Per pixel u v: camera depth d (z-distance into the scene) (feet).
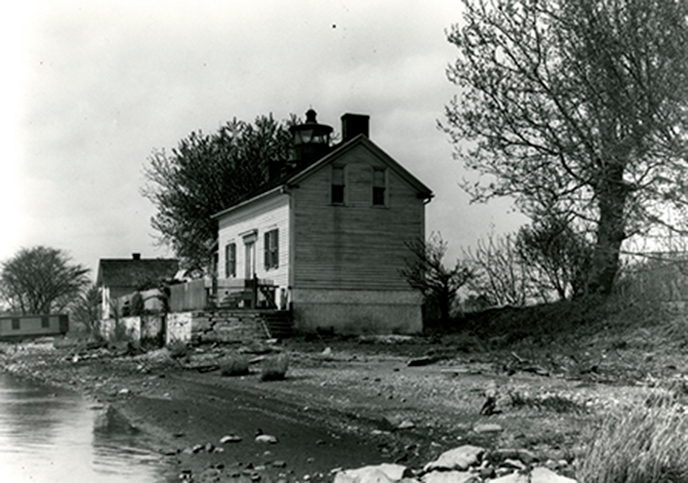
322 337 103.19
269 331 103.76
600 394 46.24
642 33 49.06
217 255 159.43
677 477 24.56
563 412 42.11
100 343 134.92
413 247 112.98
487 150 79.71
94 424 49.26
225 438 40.60
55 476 33.91
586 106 60.34
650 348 66.18
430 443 37.11
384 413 45.73
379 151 112.68
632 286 85.35
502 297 114.32
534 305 101.81
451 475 28.09
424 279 110.63
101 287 264.72
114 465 36.14
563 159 72.43
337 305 109.09
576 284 98.07
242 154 159.02
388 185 113.50
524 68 75.51
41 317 212.84
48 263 295.28
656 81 48.96
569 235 74.79
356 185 111.86
